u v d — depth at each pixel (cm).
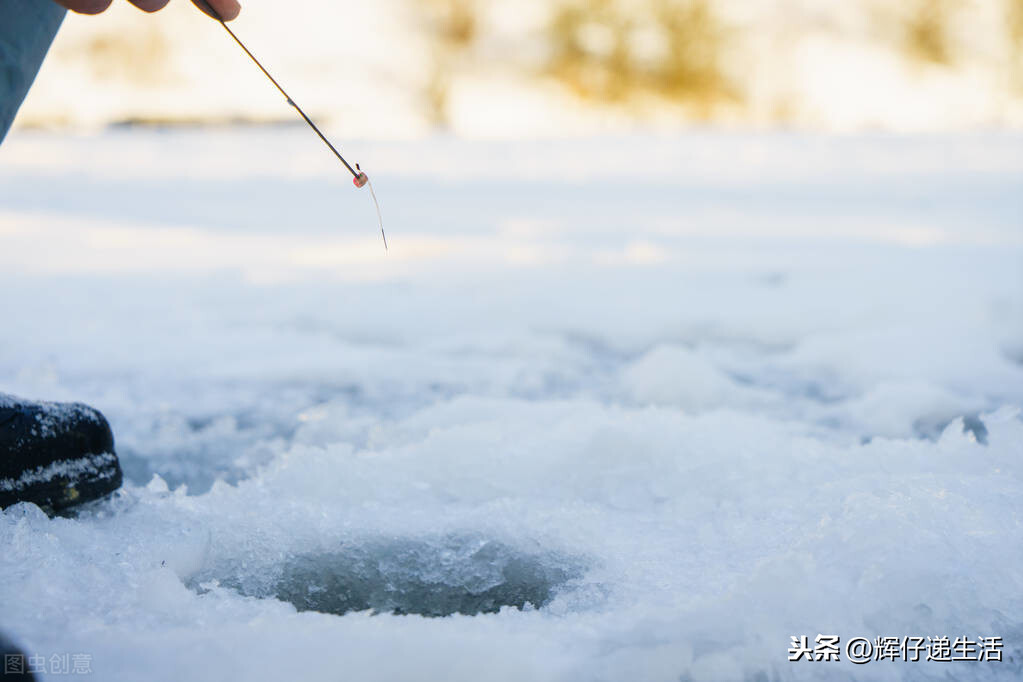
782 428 217
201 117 2777
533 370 313
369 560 151
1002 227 699
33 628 116
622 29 3225
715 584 133
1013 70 3155
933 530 137
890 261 537
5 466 155
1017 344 341
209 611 126
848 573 127
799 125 3169
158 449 230
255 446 231
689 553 147
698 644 116
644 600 130
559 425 213
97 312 421
